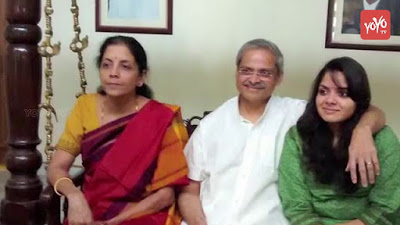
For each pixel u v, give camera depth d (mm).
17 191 1747
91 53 3070
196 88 3045
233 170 1579
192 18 2963
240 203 1539
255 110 1619
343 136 1421
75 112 1683
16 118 1728
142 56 1644
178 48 3010
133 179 1565
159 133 1604
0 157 3426
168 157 1598
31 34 1696
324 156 1439
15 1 1664
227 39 2957
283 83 2945
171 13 2963
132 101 1652
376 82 2869
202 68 3016
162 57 3033
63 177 1582
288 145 1520
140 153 1584
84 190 1633
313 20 2857
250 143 1577
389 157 1373
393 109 2889
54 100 3191
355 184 1396
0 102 3336
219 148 1601
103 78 1592
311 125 1477
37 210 1765
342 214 1444
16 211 1751
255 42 1596
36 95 1738
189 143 1663
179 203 1628
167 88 3068
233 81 2996
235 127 1608
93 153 1609
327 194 1450
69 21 3072
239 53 1604
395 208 1364
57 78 3158
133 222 1532
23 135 1744
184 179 1588
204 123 1648
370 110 1446
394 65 2836
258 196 1547
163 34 3000
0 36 3234
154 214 1572
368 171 1323
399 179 1373
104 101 1674
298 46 2898
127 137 1596
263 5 2889
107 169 1567
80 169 1826
